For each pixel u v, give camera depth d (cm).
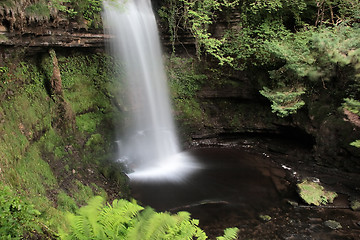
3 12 704
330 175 1138
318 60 1121
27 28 794
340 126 1138
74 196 772
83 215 391
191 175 1130
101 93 1188
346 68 1117
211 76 1431
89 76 1158
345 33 1110
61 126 943
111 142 1140
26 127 755
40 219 485
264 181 1102
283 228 848
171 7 1288
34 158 736
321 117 1198
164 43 1373
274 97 1175
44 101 884
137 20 1248
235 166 1218
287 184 1086
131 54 1249
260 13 1330
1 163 569
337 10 1316
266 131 1392
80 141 999
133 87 1266
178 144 1377
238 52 1337
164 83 1387
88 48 1138
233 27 1366
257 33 1332
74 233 378
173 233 426
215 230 820
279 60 1245
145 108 1304
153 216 386
